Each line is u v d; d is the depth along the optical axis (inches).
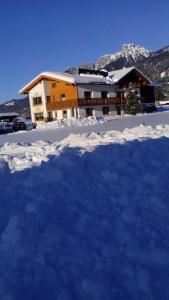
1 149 525.7
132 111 2250.2
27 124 1894.7
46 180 245.0
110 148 322.7
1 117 3272.6
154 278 162.1
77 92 2242.9
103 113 2362.2
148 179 259.8
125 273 163.3
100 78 2432.3
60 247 175.0
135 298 150.6
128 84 2529.5
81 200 221.9
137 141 365.1
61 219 198.8
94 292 151.0
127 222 202.8
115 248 179.5
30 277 157.1
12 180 253.8
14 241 177.6
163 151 337.1
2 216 202.2
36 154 403.9
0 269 162.2
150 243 185.5
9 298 144.3
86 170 264.2
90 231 190.9
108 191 236.7
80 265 165.5
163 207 223.6
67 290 150.1
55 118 2351.1
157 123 1022.4
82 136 542.6
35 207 205.2
